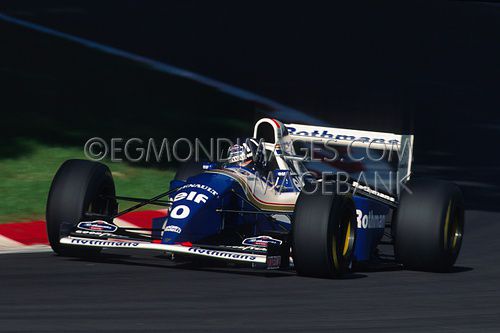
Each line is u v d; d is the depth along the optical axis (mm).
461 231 34844
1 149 52031
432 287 31438
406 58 103062
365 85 86125
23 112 60562
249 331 23766
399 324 25500
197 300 27281
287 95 76562
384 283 31594
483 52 114562
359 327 24891
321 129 35969
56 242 32188
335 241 30719
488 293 30984
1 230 37594
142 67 77562
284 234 30922
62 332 22812
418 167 61719
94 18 97250
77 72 73062
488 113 84125
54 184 32188
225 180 31594
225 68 83188
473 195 54625
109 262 32969
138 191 47312
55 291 27750
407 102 82750
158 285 29219
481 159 66438
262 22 107875
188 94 71312
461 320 26453
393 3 134625
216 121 65188
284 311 26406
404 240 33812
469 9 143000
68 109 62875
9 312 24797
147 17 101375
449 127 76062
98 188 32531
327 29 110312
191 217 30188
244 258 28938
